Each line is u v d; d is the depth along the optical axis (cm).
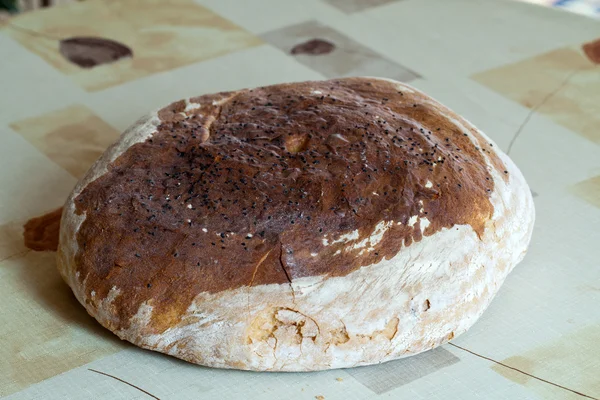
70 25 108
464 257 70
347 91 81
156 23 109
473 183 73
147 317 68
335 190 70
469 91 100
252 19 110
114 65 103
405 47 106
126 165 73
